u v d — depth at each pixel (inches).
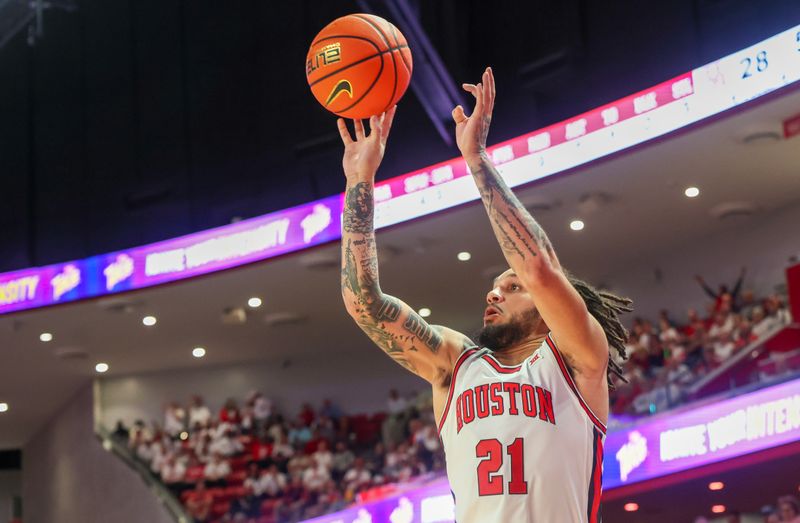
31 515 911.0
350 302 102.8
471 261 608.1
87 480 807.7
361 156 108.7
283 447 708.0
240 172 636.1
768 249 578.6
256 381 821.2
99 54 692.1
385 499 487.5
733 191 536.7
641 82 502.9
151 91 673.6
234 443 717.9
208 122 652.7
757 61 423.2
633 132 458.9
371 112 114.0
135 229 659.4
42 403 852.6
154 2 684.1
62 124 690.2
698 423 411.5
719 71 435.8
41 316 653.3
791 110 443.8
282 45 637.3
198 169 649.6
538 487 87.1
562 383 90.4
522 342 98.0
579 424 89.6
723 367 425.7
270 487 655.8
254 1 652.7
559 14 533.0
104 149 677.3
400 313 101.1
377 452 665.6
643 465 425.1
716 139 469.4
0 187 689.0
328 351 813.9
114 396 821.2
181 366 816.9
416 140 563.2
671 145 472.7
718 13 478.9
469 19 568.4
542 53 538.3
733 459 399.2
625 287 660.7
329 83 113.7
